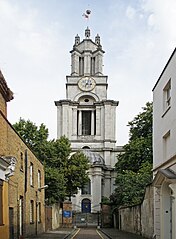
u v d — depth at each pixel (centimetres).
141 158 4997
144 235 3092
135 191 4312
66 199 5522
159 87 2430
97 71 8731
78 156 5428
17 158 2453
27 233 2850
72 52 8831
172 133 2069
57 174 4628
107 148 8344
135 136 5138
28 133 5044
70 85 8631
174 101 2031
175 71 2014
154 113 2611
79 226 5928
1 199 1867
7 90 2162
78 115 8575
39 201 3503
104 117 8481
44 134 5109
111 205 5722
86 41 8919
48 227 4172
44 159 5106
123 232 4081
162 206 2233
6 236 1956
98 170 8100
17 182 2431
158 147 2453
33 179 3172
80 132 8506
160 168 2255
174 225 1998
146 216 2983
